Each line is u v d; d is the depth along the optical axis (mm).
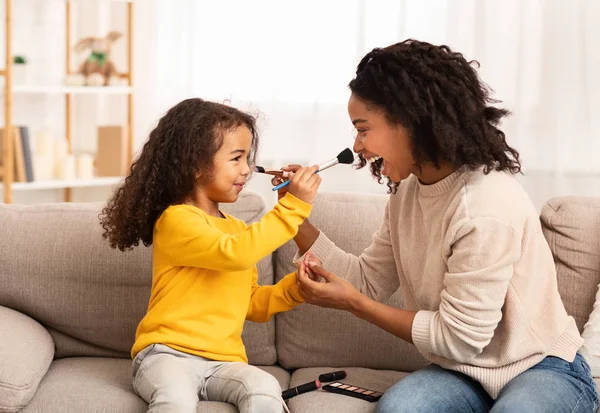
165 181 1813
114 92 3672
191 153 1796
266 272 2084
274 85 3607
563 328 1709
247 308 1867
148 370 1690
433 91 1626
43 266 2008
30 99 4020
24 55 3963
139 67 3787
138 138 3824
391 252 1924
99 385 1766
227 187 1831
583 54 3332
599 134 3342
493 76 3422
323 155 3602
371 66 1670
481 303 1607
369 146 1693
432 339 1653
